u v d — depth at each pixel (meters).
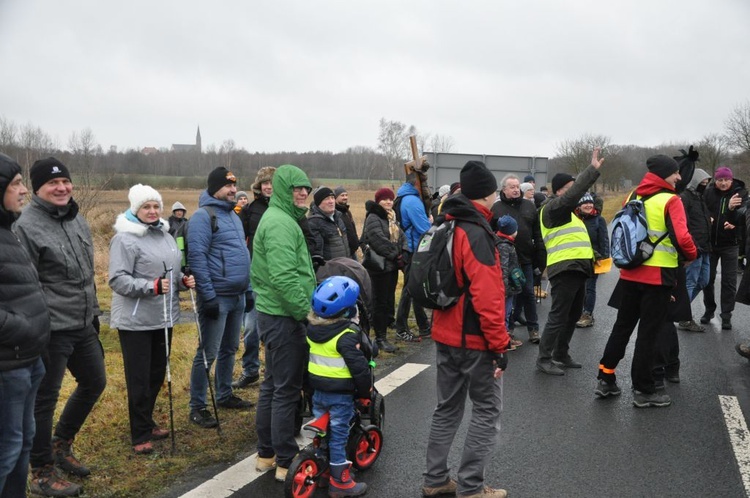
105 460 4.36
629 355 7.29
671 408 5.47
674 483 4.08
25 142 23.41
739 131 42.38
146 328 4.43
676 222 5.16
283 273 3.91
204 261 4.89
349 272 4.70
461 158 17.19
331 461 3.90
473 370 3.72
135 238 4.45
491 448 3.76
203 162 52.09
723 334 8.22
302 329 4.12
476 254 3.58
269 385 4.23
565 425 5.09
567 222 6.41
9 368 3.01
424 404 5.60
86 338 4.09
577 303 6.64
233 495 3.89
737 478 4.15
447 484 3.95
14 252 3.06
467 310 3.70
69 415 4.17
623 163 47.91
